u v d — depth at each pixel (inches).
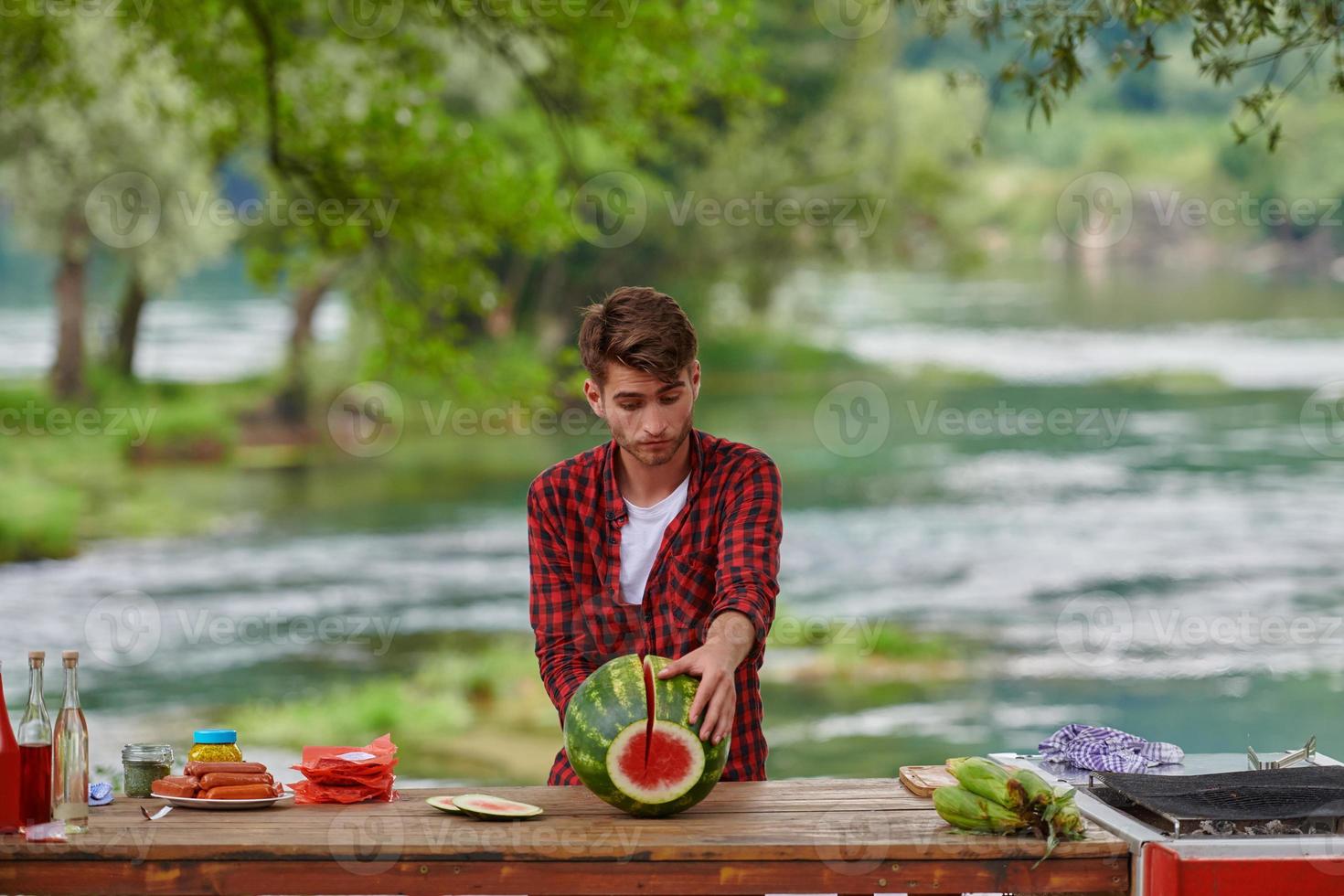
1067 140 2256.4
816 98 1437.0
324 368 1384.1
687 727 126.2
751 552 139.1
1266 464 1272.1
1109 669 711.1
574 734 127.5
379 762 135.0
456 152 467.2
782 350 1670.8
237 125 490.0
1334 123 2135.8
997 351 1785.2
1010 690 673.6
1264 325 1936.5
